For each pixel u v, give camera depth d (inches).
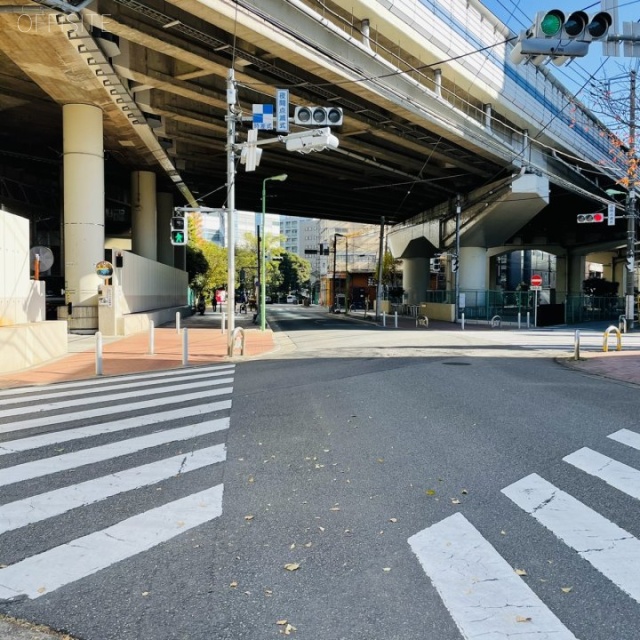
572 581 137.2
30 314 631.2
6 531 167.5
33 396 398.0
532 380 471.2
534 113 1317.7
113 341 858.1
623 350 746.8
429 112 1039.6
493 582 136.7
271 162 1386.6
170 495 196.7
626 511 181.5
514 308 1697.8
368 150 1275.8
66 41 723.4
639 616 122.6
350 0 801.6
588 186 1772.9
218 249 2731.3
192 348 763.4
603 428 294.8
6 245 562.6
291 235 6259.8
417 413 333.1
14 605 128.0
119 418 320.8
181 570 143.6
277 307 3383.4
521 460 237.0
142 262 1205.1
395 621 120.7
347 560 148.4
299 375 502.3
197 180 1679.4
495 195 1524.4
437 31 960.3
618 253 3051.2
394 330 1256.2
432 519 175.0
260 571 142.9
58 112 1173.7
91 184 973.2
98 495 196.9
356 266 3836.1
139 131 1106.7
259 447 257.9
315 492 199.5
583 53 309.4
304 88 941.2
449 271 2605.8
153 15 686.5
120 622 121.1
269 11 721.0
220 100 969.5
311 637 115.4
